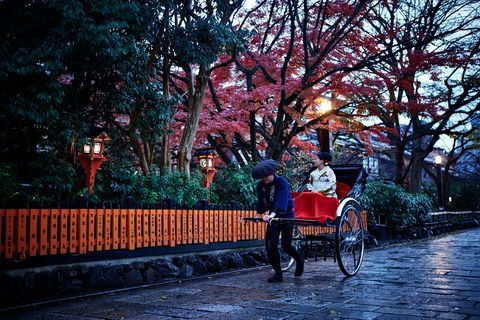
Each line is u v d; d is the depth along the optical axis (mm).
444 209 22531
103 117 7730
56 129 6496
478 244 12703
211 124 11594
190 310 4145
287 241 5969
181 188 7805
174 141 13281
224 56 13141
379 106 14188
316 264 7863
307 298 4613
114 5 6148
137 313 4078
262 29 14461
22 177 6633
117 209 5930
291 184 12312
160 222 6539
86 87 7027
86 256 5504
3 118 6391
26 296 4852
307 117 13859
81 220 5477
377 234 15102
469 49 13320
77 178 7316
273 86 11367
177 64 9664
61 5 5742
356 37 12758
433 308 4074
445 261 8211
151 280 6207
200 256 7238
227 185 9664
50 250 5145
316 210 6117
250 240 8445
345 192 7270
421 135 17672
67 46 5902
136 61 7027
